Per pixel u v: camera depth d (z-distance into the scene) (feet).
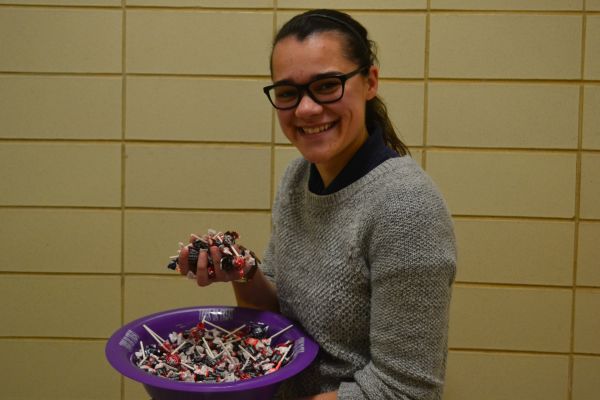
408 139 5.20
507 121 5.15
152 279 5.38
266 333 2.75
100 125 5.25
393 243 2.25
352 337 2.49
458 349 5.34
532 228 5.22
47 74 5.20
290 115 2.42
